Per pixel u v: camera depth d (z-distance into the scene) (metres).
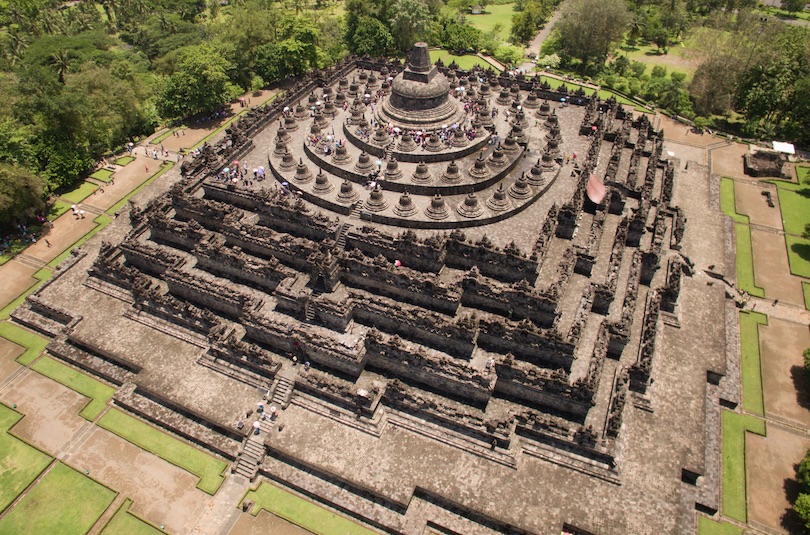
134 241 76.44
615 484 52.94
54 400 65.06
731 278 79.50
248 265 69.88
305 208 74.19
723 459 58.09
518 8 198.00
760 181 102.25
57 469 57.97
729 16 152.12
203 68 117.62
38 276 82.00
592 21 138.50
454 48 156.88
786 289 78.75
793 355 69.06
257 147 95.19
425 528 52.56
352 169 82.75
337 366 61.91
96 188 100.88
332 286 68.25
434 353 61.22
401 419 58.16
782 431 60.81
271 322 63.31
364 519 53.41
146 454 59.38
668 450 55.44
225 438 59.78
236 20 138.62
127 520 53.75
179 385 63.22
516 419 55.84
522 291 61.88
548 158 85.25
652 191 85.12
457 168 79.25
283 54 134.12
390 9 149.75
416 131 88.75
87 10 185.62
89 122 104.31
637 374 59.38
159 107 121.19
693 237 84.69
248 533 52.59
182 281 69.69
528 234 72.94
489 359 60.12
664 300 69.56
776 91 111.19
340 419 58.81
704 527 52.41
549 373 55.81
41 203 90.69
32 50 141.12
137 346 67.94
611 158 85.12
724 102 119.31
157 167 106.38
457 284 64.19
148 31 158.50
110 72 119.88
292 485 56.03
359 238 71.44
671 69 151.25
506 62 149.38
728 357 68.56
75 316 72.19
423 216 74.69
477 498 52.19
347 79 121.19
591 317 65.00
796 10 186.38
